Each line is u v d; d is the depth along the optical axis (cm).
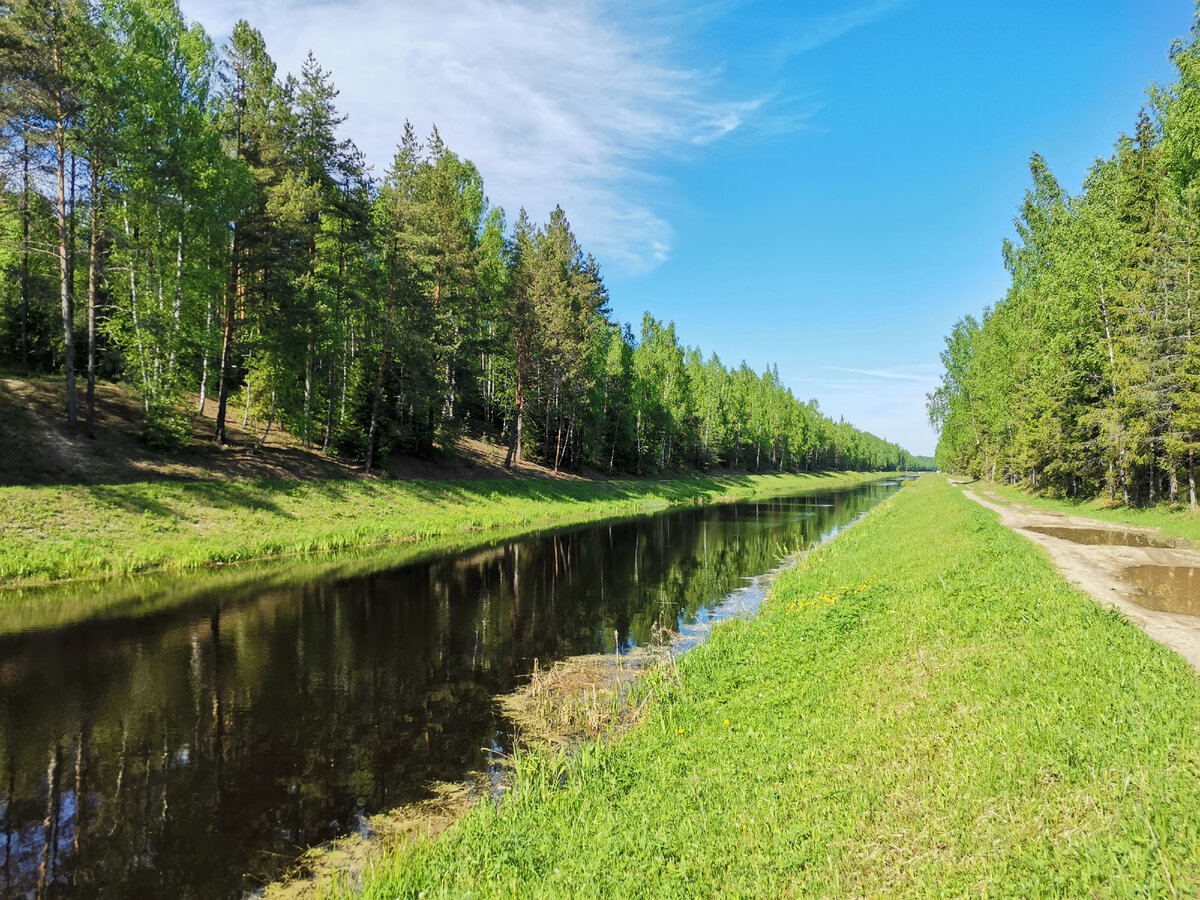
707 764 742
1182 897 379
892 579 1456
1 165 2088
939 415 8812
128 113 2286
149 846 699
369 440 3303
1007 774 548
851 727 739
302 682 1185
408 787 823
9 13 2059
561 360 4647
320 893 619
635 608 1780
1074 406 3347
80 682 1152
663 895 498
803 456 12281
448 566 2295
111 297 2666
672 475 7169
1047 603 941
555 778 791
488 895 538
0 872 655
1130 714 591
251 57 2914
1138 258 2886
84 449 2245
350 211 3055
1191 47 2653
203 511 2289
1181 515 2439
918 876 463
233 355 2973
